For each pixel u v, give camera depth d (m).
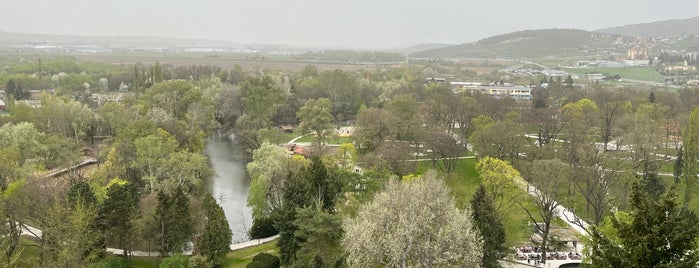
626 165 152.62
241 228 126.06
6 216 91.69
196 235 102.69
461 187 112.19
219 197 149.12
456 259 69.06
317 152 163.88
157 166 137.25
